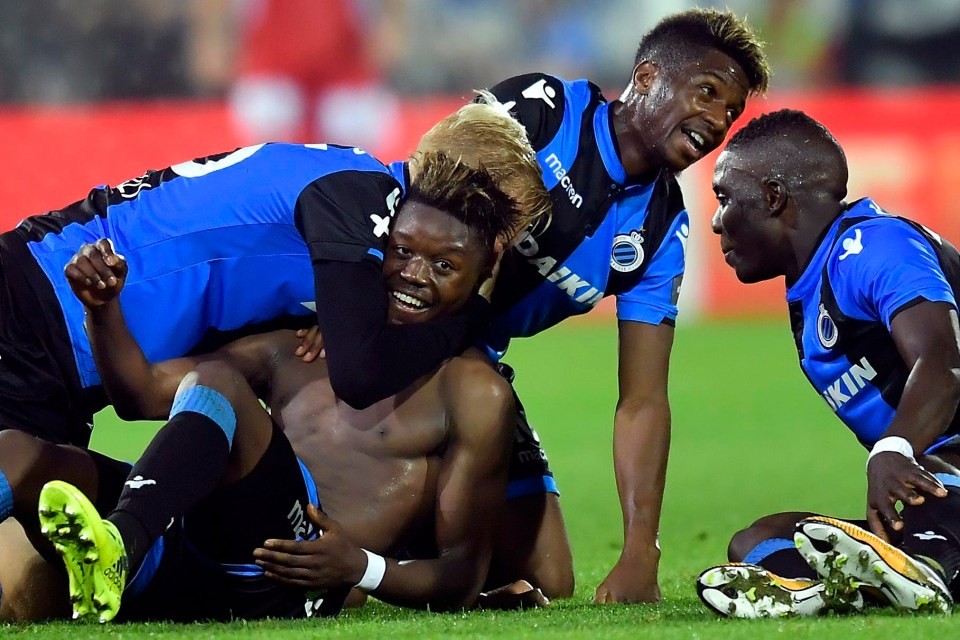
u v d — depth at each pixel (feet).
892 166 142.61
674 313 43.83
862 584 31.50
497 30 176.45
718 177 41.19
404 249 35.86
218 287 38.50
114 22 165.37
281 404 37.50
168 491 31.07
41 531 30.76
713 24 42.29
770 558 35.19
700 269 149.38
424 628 31.40
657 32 43.04
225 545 33.32
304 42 153.69
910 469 33.76
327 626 32.07
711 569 32.53
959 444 37.81
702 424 96.22
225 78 165.17
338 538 33.32
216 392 32.78
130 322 37.96
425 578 34.40
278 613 34.47
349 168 37.22
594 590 43.96
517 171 36.91
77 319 37.42
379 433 35.86
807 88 171.53
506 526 43.50
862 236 38.27
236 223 38.11
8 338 37.09
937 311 35.86
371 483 35.73
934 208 142.51
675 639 28.99
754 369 121.19
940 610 31.32
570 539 56.90
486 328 41.98
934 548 33.45
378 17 170.09
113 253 33.60
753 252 40.88
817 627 29.73
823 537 31.04
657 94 42.22
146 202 39.09
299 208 37.01
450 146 36.81
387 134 156.46
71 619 34.24
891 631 28.96
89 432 39.19
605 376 119.65
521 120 42.37
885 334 38.01
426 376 35.96
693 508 64.59
